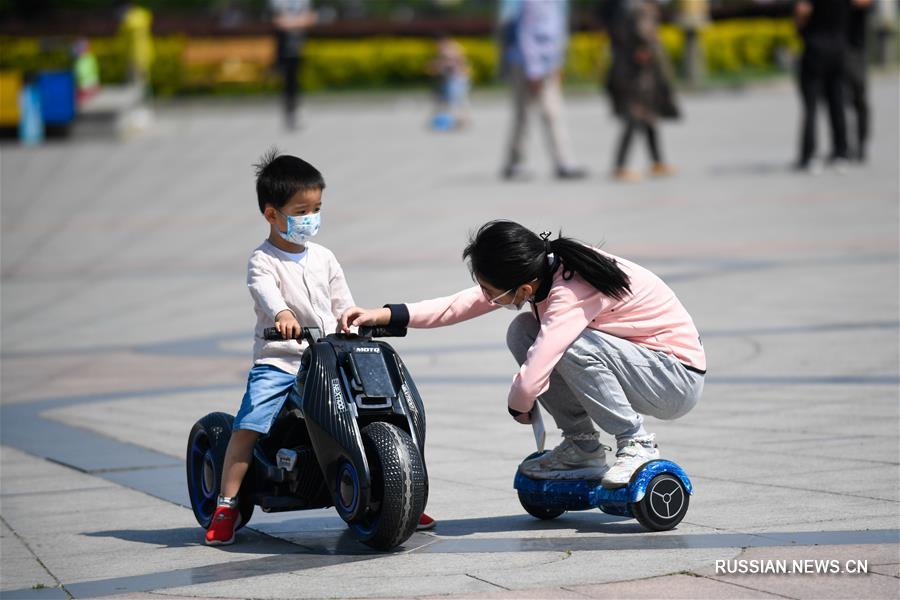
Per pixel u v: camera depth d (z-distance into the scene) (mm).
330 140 71125
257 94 101438
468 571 11547
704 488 14289
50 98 72875
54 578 12016
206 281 33625
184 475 16406
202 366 24031
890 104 74000
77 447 18188
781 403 18500
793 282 28359
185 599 11062
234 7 124688
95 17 120500
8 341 27578
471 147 64938
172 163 61562
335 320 13320
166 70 99875
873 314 24594
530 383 12602
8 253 39031
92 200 50250
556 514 13641
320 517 14273
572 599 10500
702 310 25953
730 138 62312
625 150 48625
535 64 49250
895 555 11414
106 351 26062
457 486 15117
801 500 13516
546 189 46844
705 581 10859
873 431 16547
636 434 13008
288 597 10969
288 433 13211
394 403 12562
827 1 46438
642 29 47844
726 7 113125
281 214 12789
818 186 43531
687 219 38156
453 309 13312
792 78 96375
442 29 108938
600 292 12758
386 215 42438
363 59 106688
